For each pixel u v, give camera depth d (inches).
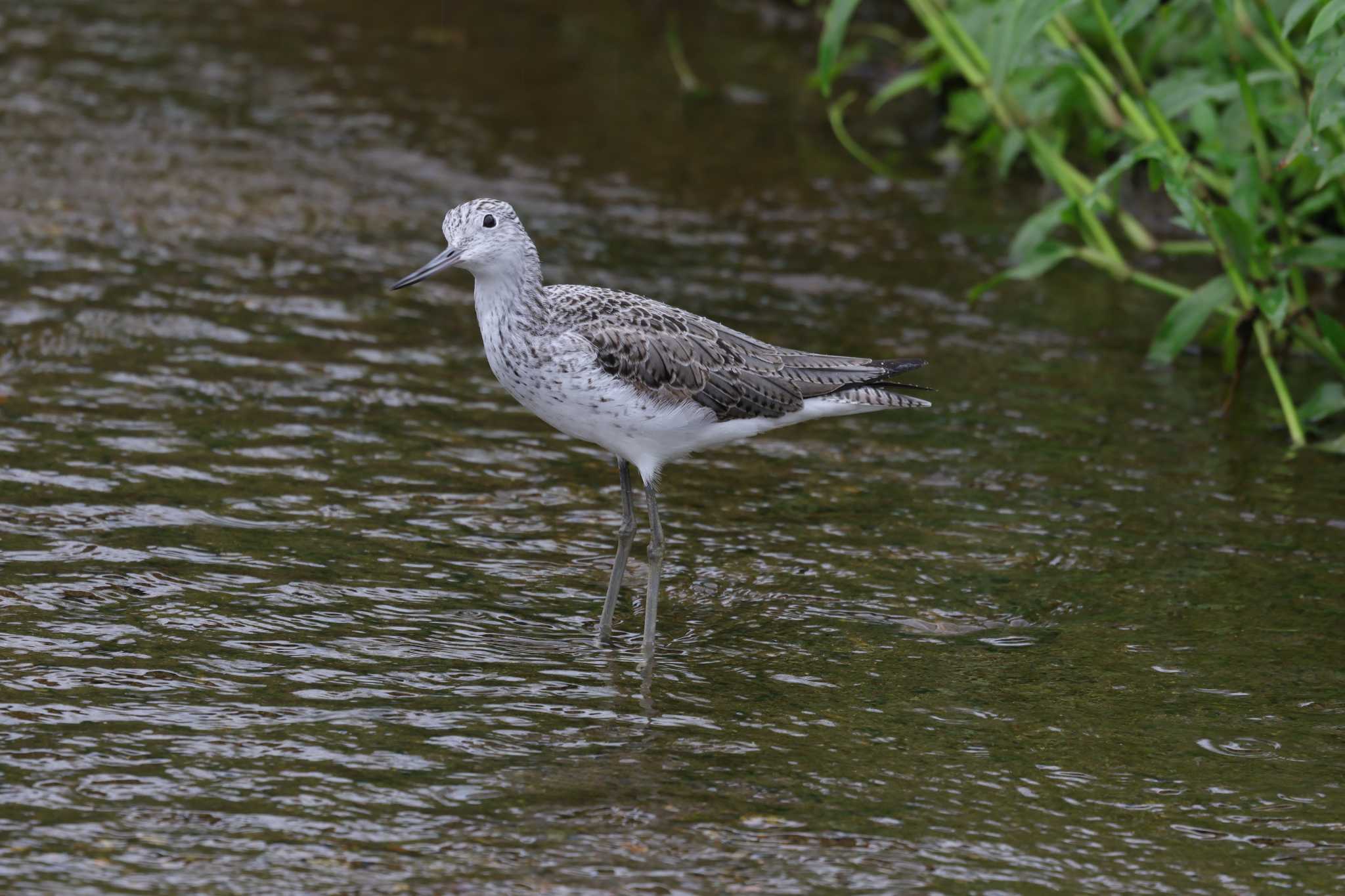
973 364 629.3
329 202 741.3
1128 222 688.4
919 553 478.9
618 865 316.8
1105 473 541.3
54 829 317.7
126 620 407.5
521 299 406.6
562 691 390.0
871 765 360.8
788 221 767.1
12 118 789.9
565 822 331.3
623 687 394.0
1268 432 580.7
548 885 309.0
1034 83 758.5
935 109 916.0
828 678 402.9
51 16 956.6
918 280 709.9
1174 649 424.5
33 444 504.1
